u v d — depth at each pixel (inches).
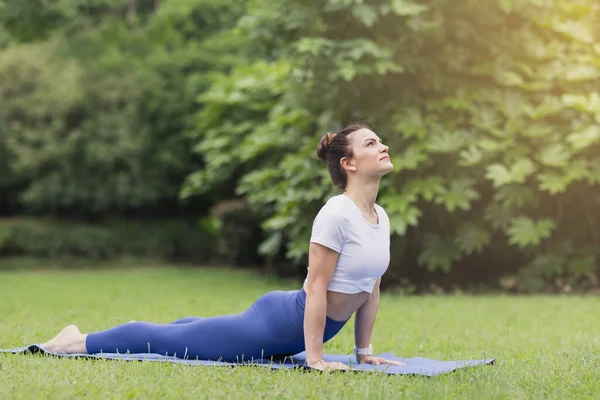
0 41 775.7
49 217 827.4
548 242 432.5
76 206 816.9
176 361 158.7
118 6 735.1
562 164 396.8
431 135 406.9
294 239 445.1
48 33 614.5
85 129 759.7
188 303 349.1
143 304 345.7
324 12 411.8
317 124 455.5
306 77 416.5
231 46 749.9
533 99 427.5
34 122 770.2
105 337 169.9
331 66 410.3
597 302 346.9
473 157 397.4
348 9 405.7
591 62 422.6
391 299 370.0
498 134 405.4
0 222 789.9
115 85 765.3
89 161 756.6
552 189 391.2
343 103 423.8
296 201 431.5
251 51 460.8
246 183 534.6
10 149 775.1
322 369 150.3
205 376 143.6
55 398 124.6
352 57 397.1
